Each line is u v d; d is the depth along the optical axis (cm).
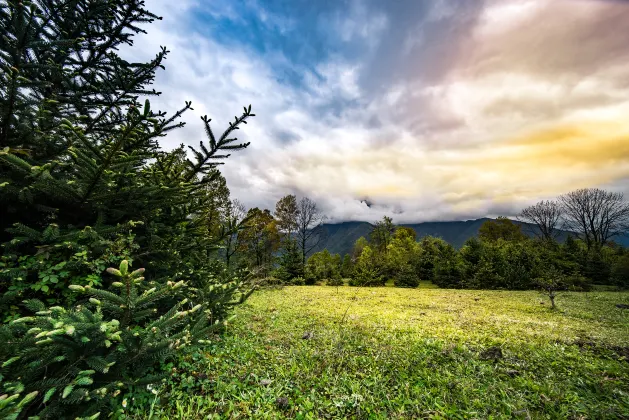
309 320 801
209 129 361
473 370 454
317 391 384
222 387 370
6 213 308
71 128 253
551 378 429
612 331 734
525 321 868
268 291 1627
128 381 257
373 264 2917
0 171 281
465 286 2277
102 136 416
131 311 242
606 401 363
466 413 334
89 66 408
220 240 512
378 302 1281
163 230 428
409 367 464
